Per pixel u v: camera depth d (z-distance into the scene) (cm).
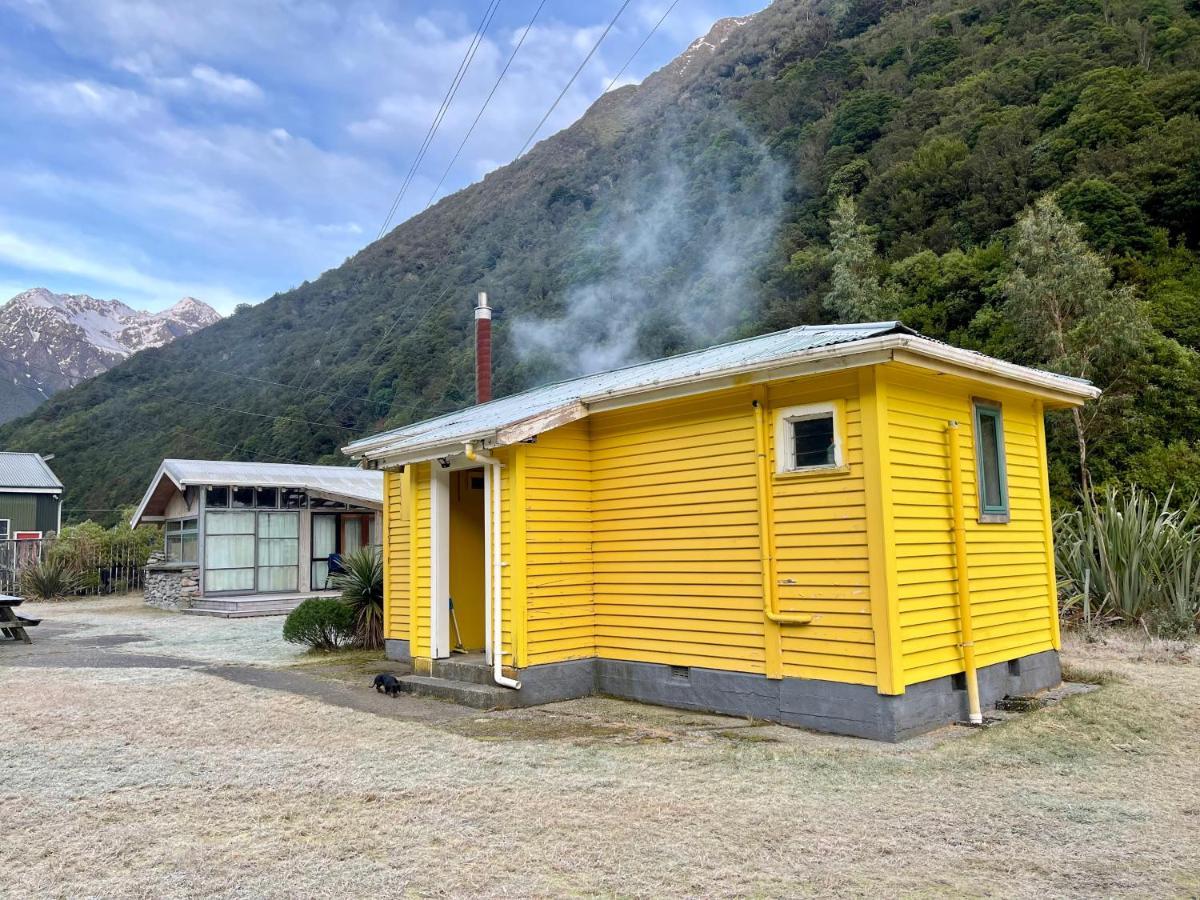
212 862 401
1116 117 2744
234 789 520
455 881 378
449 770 562
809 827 448
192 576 2022
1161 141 2506
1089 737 636
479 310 1653
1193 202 2331
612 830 444
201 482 2012
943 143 3416
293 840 431
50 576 2317
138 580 2519
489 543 841
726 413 747
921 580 660
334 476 2311
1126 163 2550
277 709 767
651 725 698
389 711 762
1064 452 1808
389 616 1079
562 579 833
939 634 673
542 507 823
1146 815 470
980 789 517
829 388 672
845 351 616
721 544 745
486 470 851
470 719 726
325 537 2234
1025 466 835
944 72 4272
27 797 503
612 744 632
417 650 936
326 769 566
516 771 559
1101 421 1769
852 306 2719
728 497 741
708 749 612
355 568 1217
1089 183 2459
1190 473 1653
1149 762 581
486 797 501
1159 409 1795
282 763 581
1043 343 1739
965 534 717
